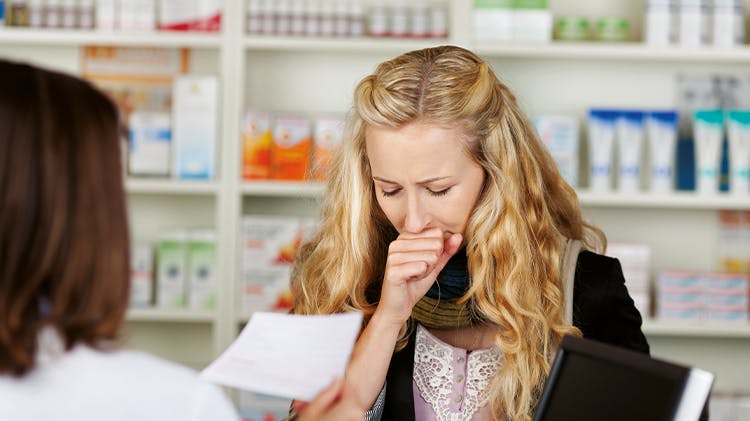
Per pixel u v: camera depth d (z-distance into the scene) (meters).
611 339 1.72
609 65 3.86
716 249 3.86
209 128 3.62
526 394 1.66
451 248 1.68
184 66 3.93
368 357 1.65
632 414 1.21
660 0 3.59
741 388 3.87
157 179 3.63
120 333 1.08
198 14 3.65
